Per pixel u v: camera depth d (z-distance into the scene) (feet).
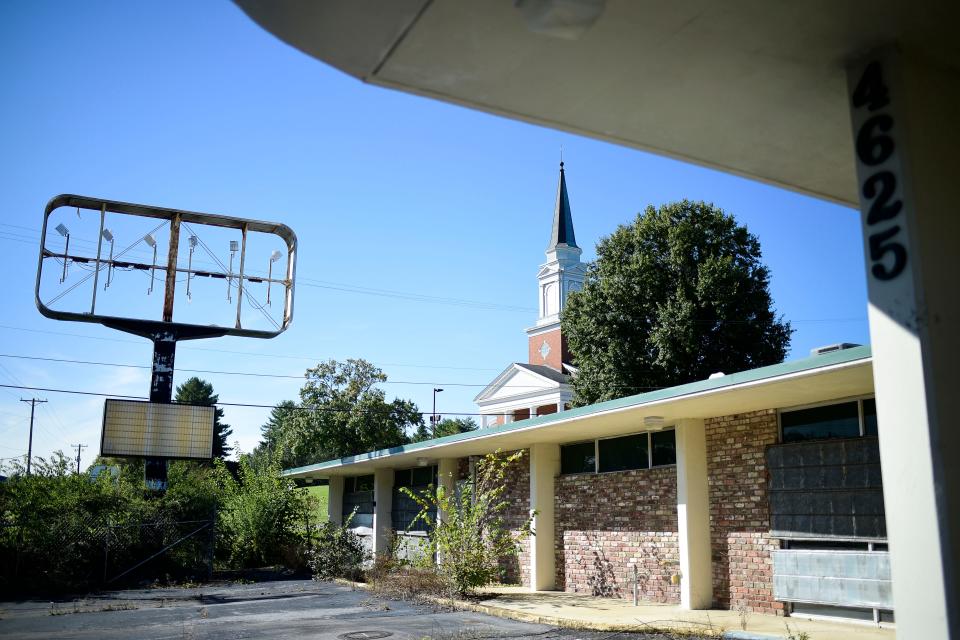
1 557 62.49
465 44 12.94
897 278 12.99
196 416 74.74
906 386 12.68
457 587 53.11
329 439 136.26
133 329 75.10
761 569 41.83
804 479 39.96
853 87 13.93
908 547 12.42
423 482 79.77
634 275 111.96
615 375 110.42
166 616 46.11
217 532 81.97
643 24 12.55
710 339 107.14
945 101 13.83
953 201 13.44
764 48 13.34
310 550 76.89
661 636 35.88
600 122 15.67
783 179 18.22
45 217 73.10
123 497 70.03
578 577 55.62
